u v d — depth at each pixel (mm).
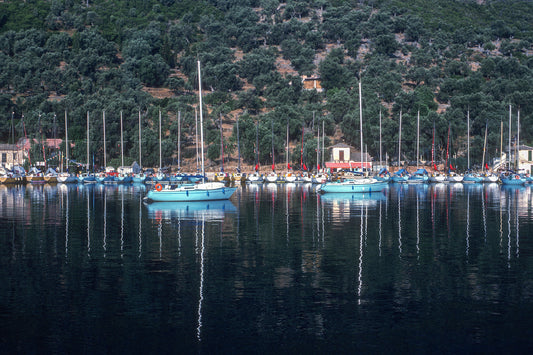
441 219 52781
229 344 20297
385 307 24094
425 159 156250
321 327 21812
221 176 117875
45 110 169750
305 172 129750
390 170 145125
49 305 24375
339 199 76875
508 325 21938
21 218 53344
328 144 149750
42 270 30516
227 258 33656
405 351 19688
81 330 21562
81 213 57844
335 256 34344
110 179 121750
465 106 169500
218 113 172875
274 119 158625
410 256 34312
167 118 161875
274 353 19562
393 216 55188
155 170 142500
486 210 61156
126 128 158625
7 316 22984
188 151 154750
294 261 32812
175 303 24656
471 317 22812
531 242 39344
